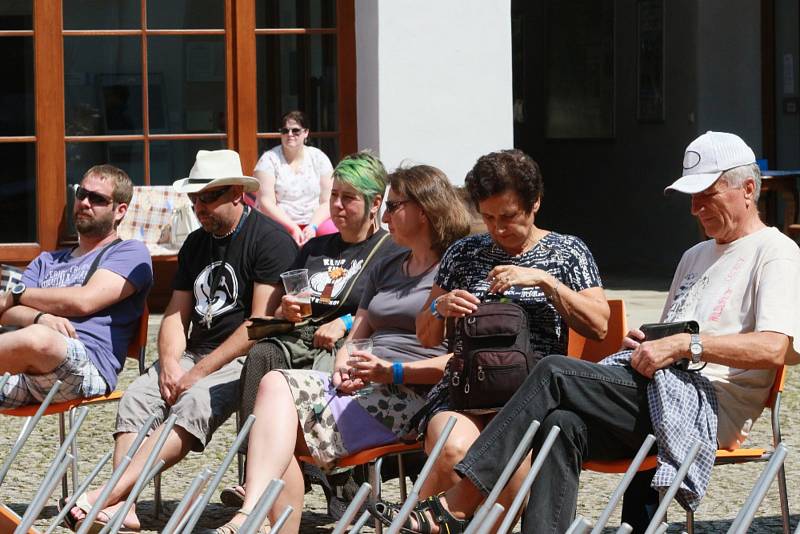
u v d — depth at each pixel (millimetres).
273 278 7574
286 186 14227
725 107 19609
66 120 14969
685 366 5746
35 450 9242
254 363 6785
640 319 14398
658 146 21297
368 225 7406
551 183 25078
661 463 5508
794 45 18922
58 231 15000
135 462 6664
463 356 5965
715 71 19594
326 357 6949
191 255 7805
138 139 15078
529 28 25031
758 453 5855
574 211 24438
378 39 14750
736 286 6004
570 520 5461
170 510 7641
